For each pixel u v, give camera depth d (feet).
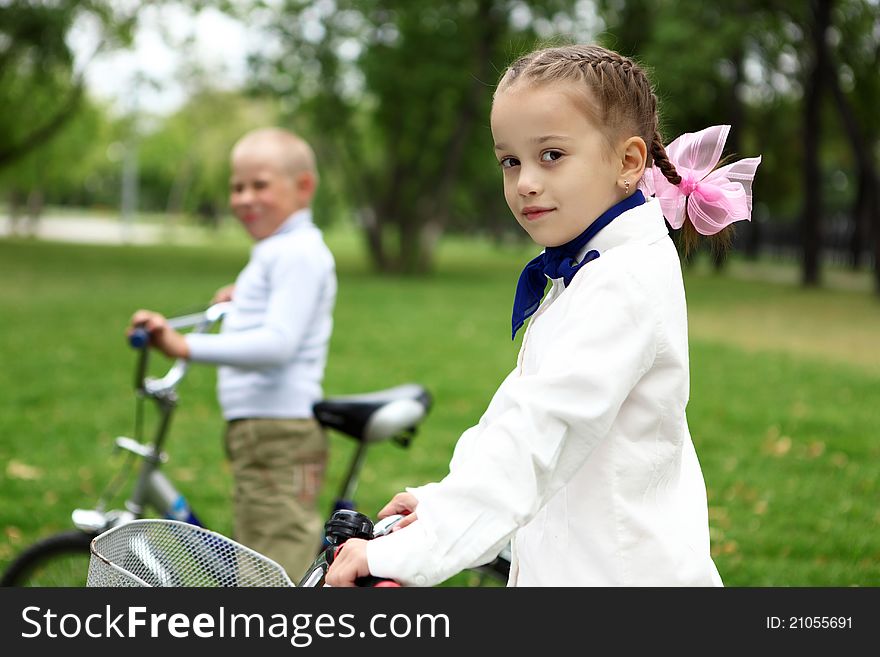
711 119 60.95
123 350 27.58
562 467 4.00
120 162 176.86
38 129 72.49
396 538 3.87
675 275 4.40
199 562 4.30
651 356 4.18
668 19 51.47
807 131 59.52
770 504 14.06
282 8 60.03
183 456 16.67
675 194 4.90
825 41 49.62
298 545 8.83
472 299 46.70
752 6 52.70
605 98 4.28
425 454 17.12
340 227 190.49
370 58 59.88
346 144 65.36
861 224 81.00
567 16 59.11
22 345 27.78
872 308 45.44
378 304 42.86
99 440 17.62
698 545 4.42
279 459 8.86
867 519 13.44
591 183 4.30
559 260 4.49
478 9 60.70
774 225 104.06
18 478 15.02
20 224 141.59
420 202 66.08
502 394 4.59
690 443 4.86
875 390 23.36
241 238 141.69
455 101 65.05
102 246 92.73
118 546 4.49
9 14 56.80
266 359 8.60
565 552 4.31
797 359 28.40
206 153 129.29
